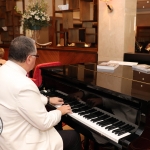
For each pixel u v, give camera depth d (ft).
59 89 6.60
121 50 11.35
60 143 4.71
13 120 4.04
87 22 14.02
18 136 4.09
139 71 7.21
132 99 4.31
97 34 12.82
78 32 14.97
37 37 16.30
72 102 5.99
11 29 20.26
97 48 12.72
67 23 15.26
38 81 9.66
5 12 20.29
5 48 19.34
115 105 4.76
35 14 14.51
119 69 7.55
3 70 4.22
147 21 32.81
